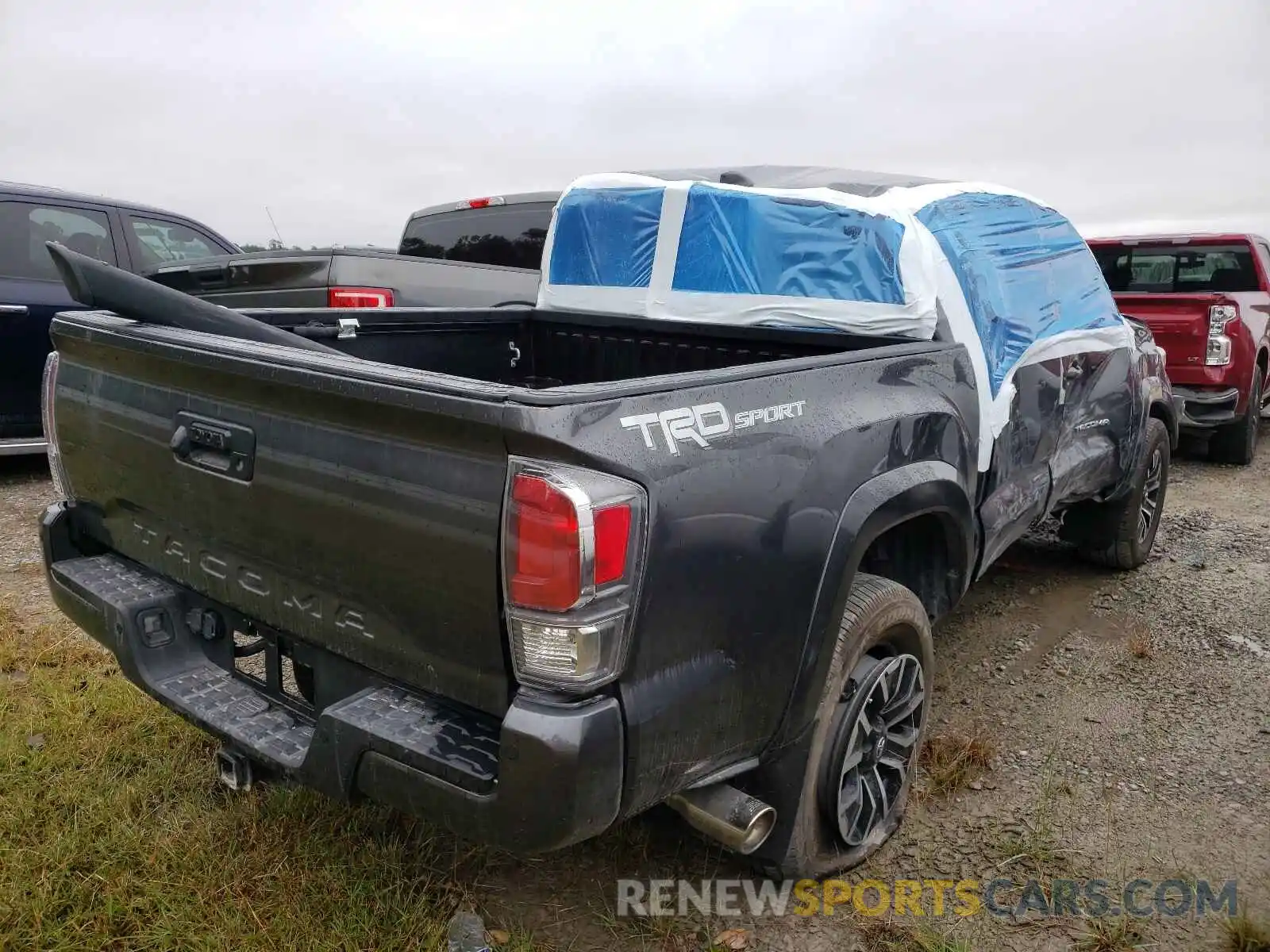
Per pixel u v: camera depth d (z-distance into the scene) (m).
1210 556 5.70
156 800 2.98
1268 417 11.60
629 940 2.51
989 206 3.72
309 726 2.39
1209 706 3.81
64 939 2.40
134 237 7.18
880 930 2.56
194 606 2.64
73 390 2.82
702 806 2.27
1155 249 8.95
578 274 4.16
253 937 2.39
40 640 4.03
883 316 3.26
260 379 2.16
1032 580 5.27
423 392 1.88
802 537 2.26
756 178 3.72
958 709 3.79
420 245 8.27
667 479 1.92
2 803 2.91
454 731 2.00
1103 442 4.43
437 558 1.92
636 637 1.89
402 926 2.45
